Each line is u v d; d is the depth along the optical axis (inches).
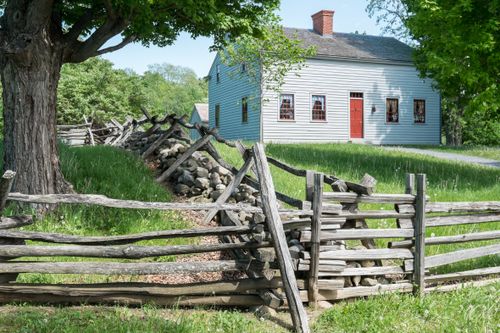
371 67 1138.7
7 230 182.2
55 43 289.9
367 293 215.6
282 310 201.6
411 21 534.0
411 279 225.6
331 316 188.1
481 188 461.7
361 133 1137.4
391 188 425.4
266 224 198.1
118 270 185.0
